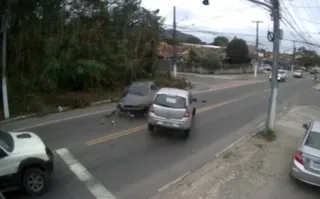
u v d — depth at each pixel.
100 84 23.94
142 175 9.85
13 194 8.25
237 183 9.55
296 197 8.96
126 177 9.64
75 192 8.54
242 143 13.84
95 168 10.17
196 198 8.41
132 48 29.52
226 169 10.64
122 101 17.59
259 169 10.81
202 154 12.19
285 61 125.31
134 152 11.89
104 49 24.81
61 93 21.22
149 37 31.36
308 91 39.75
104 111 18.66
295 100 30.31
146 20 32.00
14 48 18.84
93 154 11.40
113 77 25.30
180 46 64.50
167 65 46.12
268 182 9.80
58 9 21.31
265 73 74.94
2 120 15.65
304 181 9.29
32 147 8.41
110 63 25.22
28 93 18.62
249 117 19.98
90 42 23.70
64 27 22.16
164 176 9.86
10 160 7.83
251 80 49.72
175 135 14.55
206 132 15.58
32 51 20.02
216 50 72.75
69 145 12.23
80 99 19.94
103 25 26.56
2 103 17.09
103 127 15.08
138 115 17.45
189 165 10.92
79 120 16.30
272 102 15.26
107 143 12.72
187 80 39.09
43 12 20.06
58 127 14.78
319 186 9.19
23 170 8.07
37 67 19.67
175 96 14.08
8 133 9.12
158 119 13.79
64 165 10.28
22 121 15.72
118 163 10.71
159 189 8.92
